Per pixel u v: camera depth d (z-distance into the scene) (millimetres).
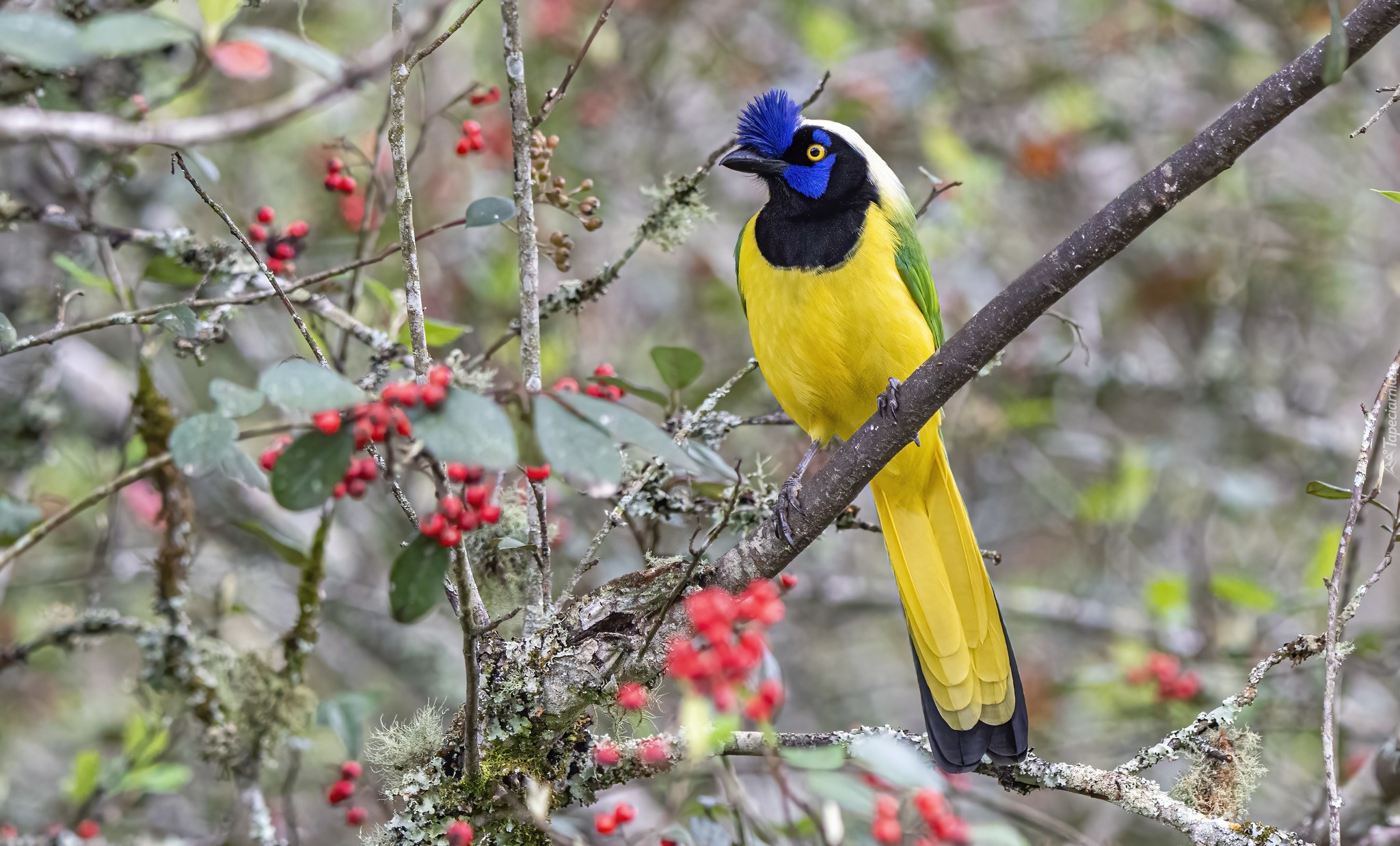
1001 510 16984
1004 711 9023
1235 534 16875
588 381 8609
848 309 9398
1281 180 17375
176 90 7949
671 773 7566
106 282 9219
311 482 5238
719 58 16766
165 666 8875
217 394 5160
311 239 13688
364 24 15133
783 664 15453
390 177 11633
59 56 5566
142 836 10273
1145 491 14594
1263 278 17328
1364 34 6160
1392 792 10602
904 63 16375
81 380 12977
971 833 6418
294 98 4715
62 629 8844
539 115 6637
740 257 10133
